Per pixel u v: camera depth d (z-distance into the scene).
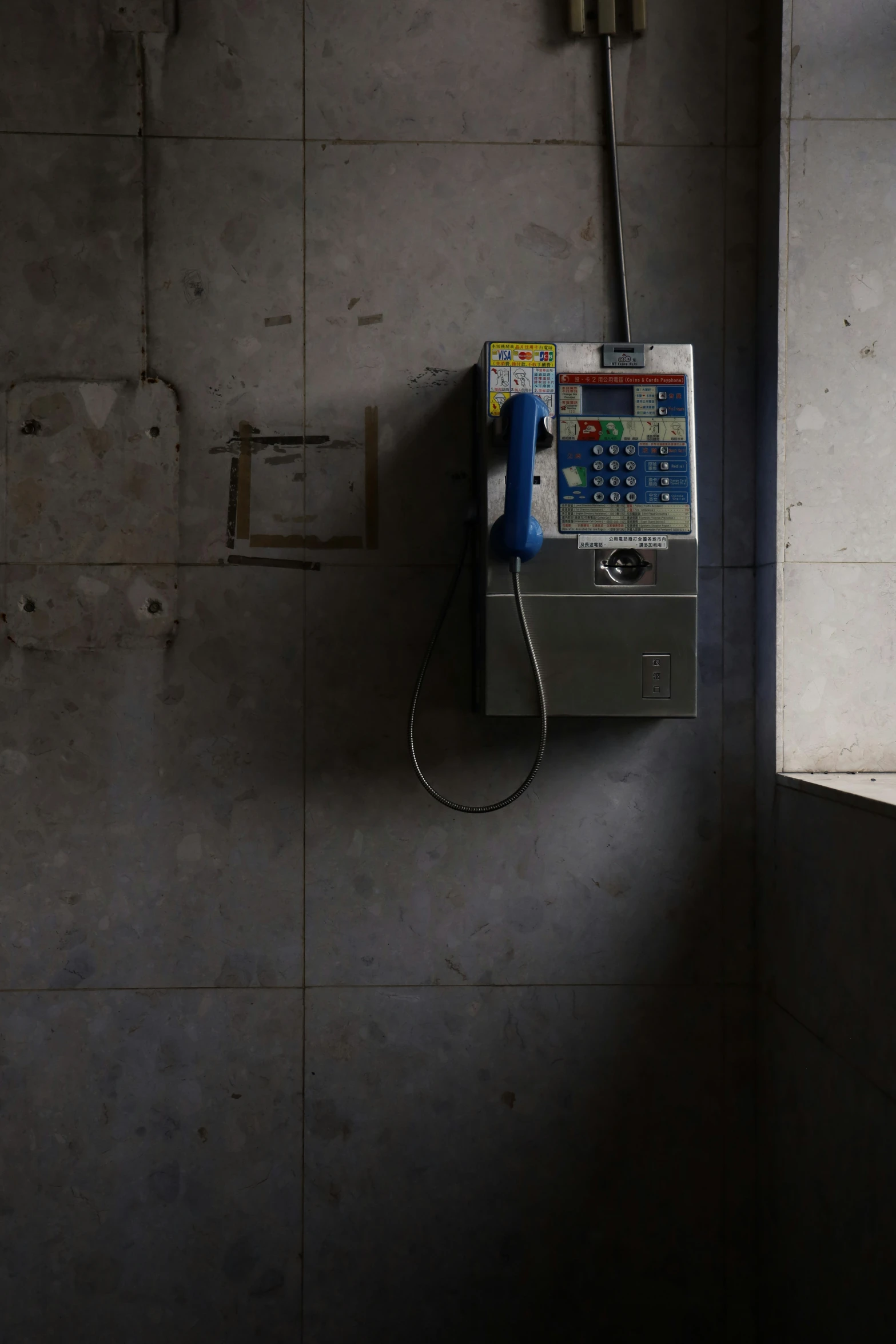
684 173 1.78
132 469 1.75
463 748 1.78
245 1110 1.76
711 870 1.80
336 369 1.76
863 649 1.72
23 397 1.73
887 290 1.70
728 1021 1.80
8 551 1.74
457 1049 1.78
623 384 1.56
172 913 1.76
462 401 1.77
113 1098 1.75
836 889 1.47
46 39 1.72
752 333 1.78
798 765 1.72
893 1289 1.26
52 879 1.75
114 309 1.74
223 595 1.76
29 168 1.72
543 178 1.77
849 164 1.69
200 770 1.76
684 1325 1.78
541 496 1.54
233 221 1.74
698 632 1.72
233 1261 1.76
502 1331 1.77
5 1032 1.75
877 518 1.71
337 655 1.77
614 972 1.79
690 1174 1.79
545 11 1.77
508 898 1.78
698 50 1.77
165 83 1.73
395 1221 1.77
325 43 1.75
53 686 1.75
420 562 1.77
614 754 1.79
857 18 1.69
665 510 1.55
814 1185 1.54
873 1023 1.34
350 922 1.77
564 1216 1.78
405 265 1.76
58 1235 1.74
